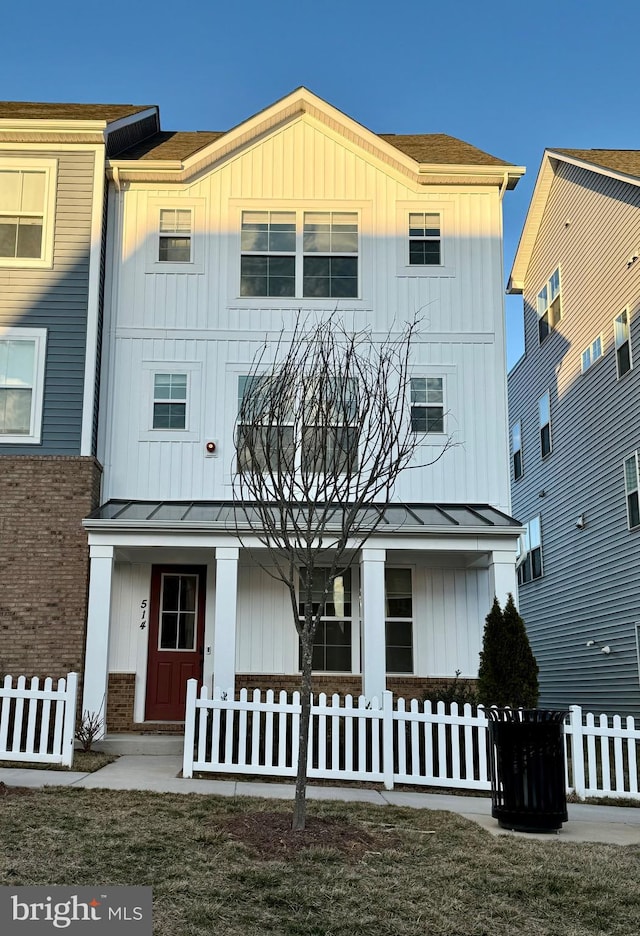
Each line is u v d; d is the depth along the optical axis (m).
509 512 14.62
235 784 9.60
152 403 14.77
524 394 25.89
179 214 15.45
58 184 14.68
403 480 14.57
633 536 17.56
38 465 13.68
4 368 14.08
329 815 7.97
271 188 15.55
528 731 8.13
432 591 14.61
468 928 5.42
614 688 18.48
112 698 13.93
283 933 5.18
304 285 15.27
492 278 15.39
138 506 14.09
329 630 14.41
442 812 8.48
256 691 10.17
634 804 9.80
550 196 22.81
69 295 14.35
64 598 13.24
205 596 14.57
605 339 19.08
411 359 15.03
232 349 15.01
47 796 8.24
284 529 8.12
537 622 24.11
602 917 5.69
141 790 8.83
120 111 16.39
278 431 8.78
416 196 15.62
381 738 10.55
